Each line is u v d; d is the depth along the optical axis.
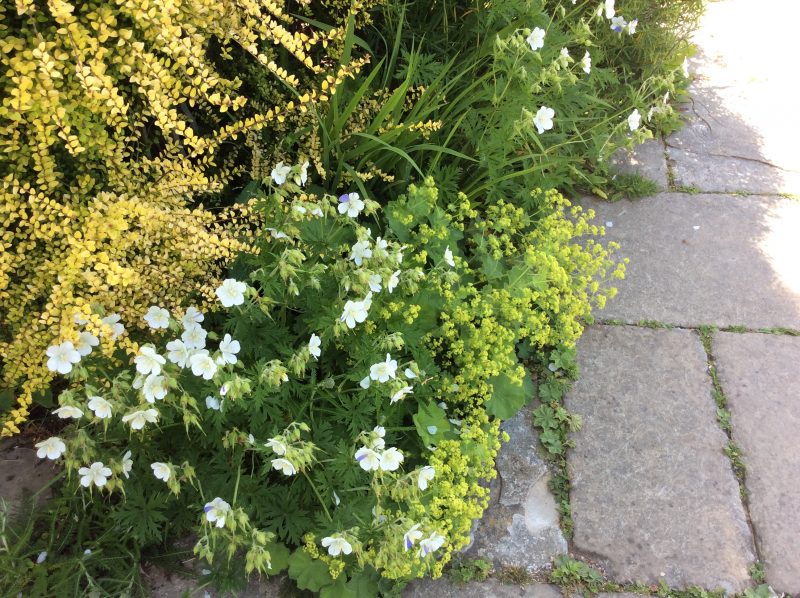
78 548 2.09
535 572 2.30
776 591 2.27
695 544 2.37
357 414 2.21
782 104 4.21
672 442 2.65
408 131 2.83
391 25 3.20
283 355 2.28
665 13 3.95
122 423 2.01
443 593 2.22
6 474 2.31
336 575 2.02
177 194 2.24
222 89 2.53
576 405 2.77
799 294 3.19
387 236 2.66
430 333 2.49
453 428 2.49
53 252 2.05
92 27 1.87
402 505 2.19
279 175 2.21
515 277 2.69
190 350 1.92
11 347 2.02
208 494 2.07
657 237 3.45
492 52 3.14
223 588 2.10
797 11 4.96
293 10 3.11
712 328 3.04
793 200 3.63
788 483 2.54
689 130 4.04
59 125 1.82
